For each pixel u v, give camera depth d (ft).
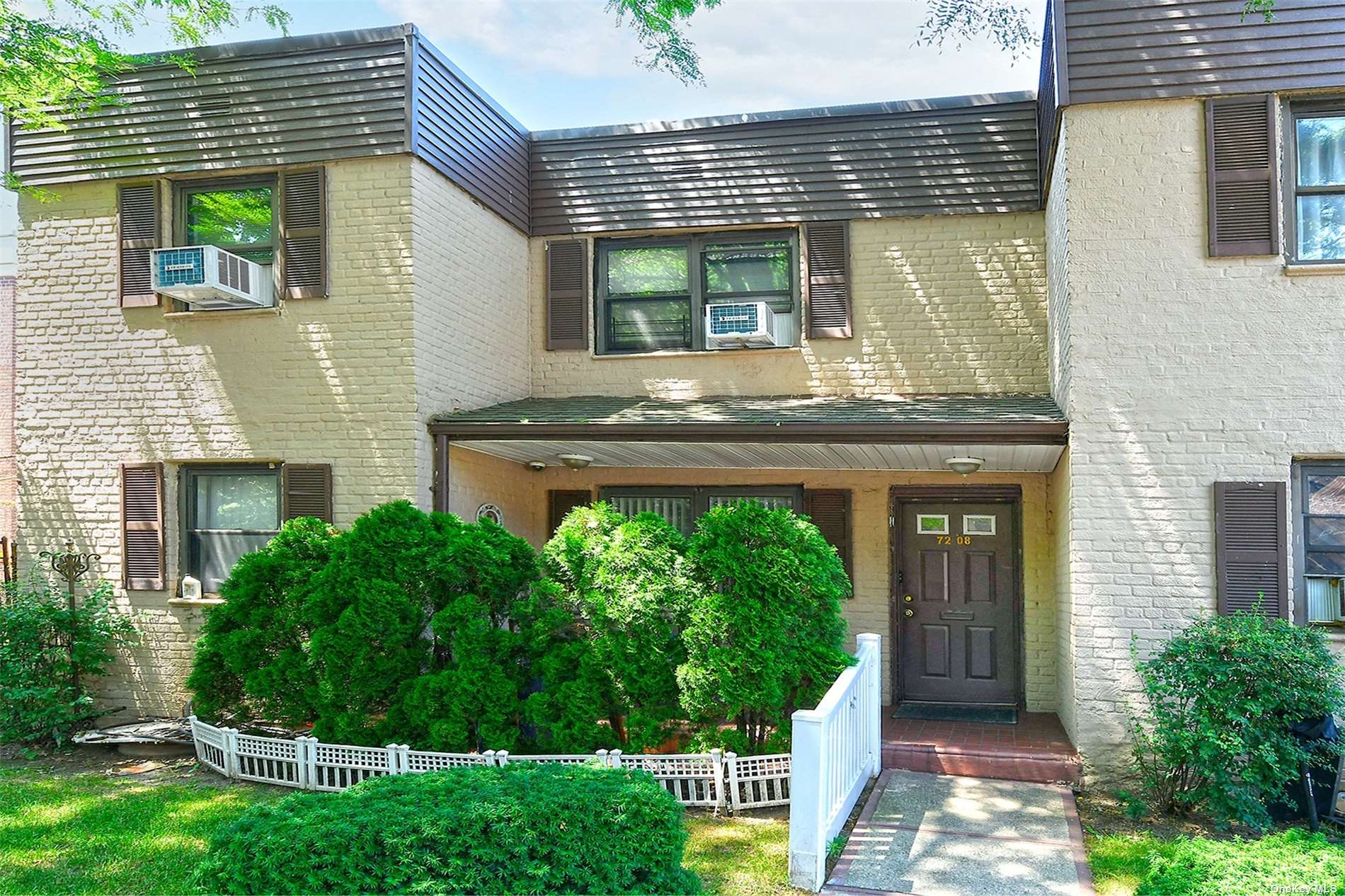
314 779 24.49
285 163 31.17
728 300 36.11
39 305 33.17
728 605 23.02
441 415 31.37
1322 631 24.06
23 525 32.99
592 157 37.04
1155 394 25.49
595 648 23.73
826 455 31.14
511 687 24.40
